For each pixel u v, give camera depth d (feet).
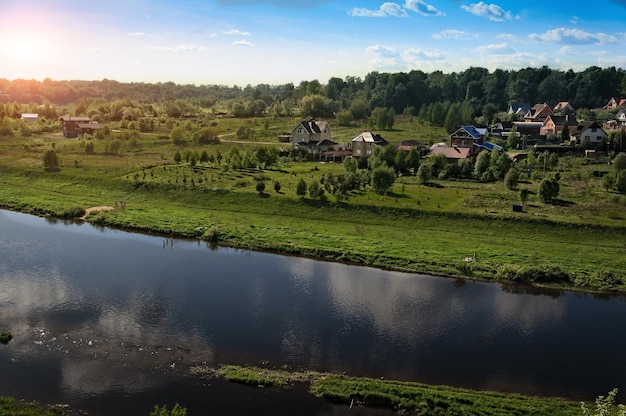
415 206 253.03
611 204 256.73
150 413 99.60
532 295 173.37
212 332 137.59
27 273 177.27
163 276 178.50
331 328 142.41
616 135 420.77
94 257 196.54
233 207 264.72
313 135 442.91
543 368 126.31
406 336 139.64
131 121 591.78
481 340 139.54
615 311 162.40
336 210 253.85
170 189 288.71
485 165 332.80
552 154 373.40
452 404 107.24
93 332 135.13
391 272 189.57
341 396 108.68
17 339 130.11
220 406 104.99
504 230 229.45
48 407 102.22
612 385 119.85
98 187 301.84
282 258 201.98
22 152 405.80
